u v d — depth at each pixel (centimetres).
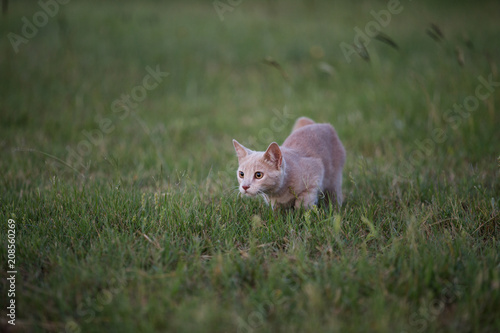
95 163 675
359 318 319
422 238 409
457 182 566
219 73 1174
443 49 1192
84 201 516
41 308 339
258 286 356
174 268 400
